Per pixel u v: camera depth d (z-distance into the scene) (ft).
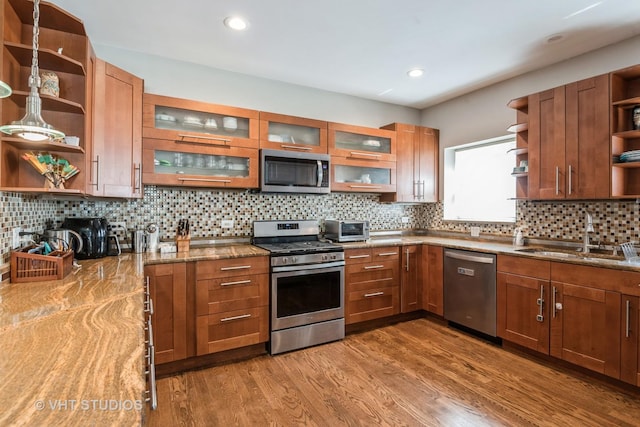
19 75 5.89
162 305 7.72
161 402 6.69
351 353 9.04
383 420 6.13
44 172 5.95
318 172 10.59
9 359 2.75
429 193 13.28
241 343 8.61
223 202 10.41
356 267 10.47
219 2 6.85
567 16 7.33
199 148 9.05
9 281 5.47
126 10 7.13
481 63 9.78
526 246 10.27
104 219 8.26
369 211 13.20
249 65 9.98
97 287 5.17
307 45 8.71
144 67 9.21
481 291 9.78
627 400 6.74
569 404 6.61
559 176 8.75
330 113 12.17
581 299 7.55
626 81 8.13
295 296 9.30
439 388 7.22
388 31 8.00
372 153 11.89
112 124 7.49
